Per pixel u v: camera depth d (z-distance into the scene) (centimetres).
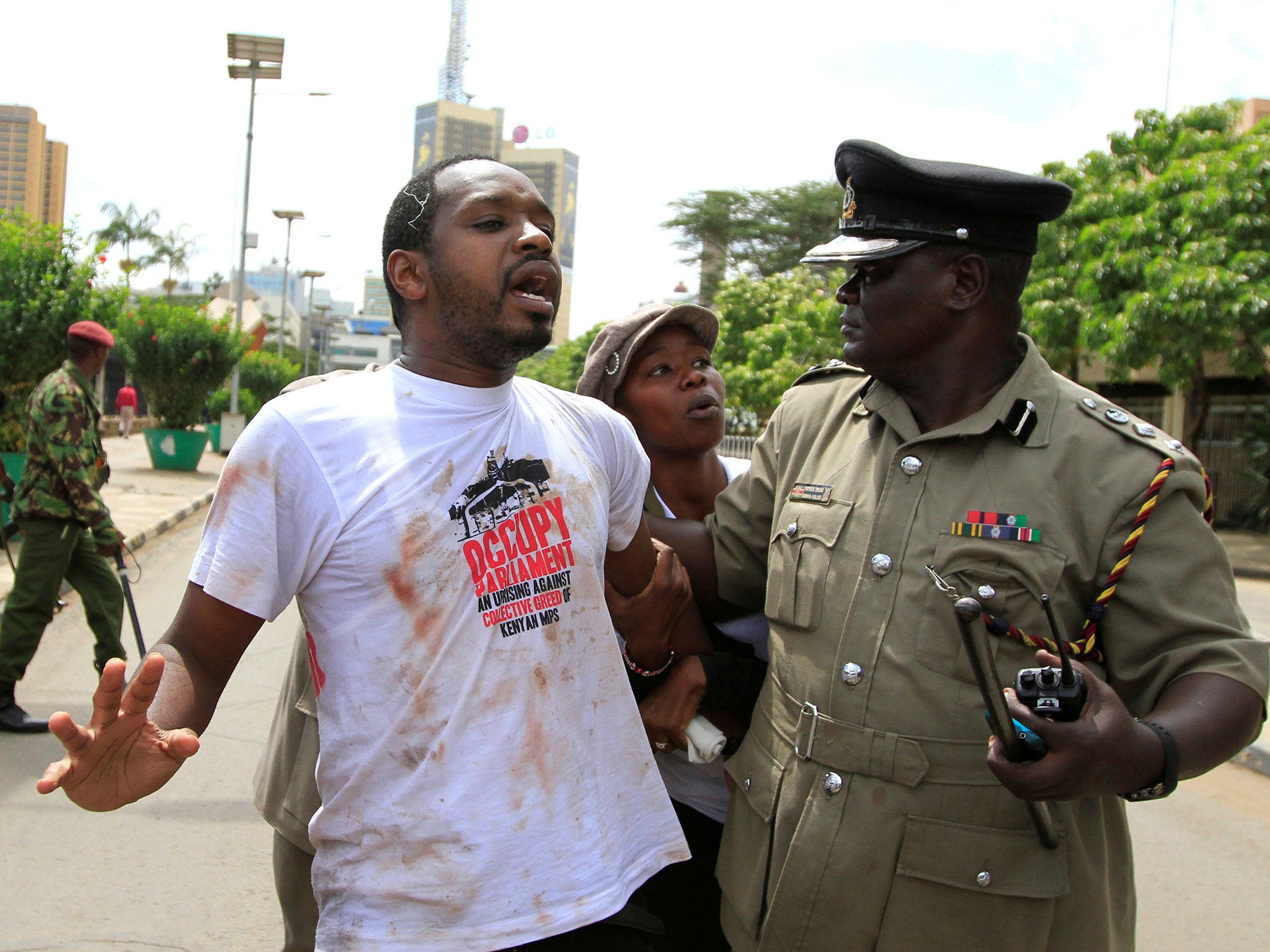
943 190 161
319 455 144
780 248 3644
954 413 170
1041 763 130
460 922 138
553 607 150
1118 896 169
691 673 205
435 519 144
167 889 336
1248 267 1277
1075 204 1494
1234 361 1348
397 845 140
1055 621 131
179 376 1725
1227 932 343
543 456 155
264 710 522
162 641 144
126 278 1019
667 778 219
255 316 6028
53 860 350
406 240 153
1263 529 1723
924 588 161
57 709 497
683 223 3697
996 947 155
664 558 201
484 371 154
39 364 918
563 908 141
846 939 161
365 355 8775
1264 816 450
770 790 175
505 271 149
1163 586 151
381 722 142
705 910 223
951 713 158
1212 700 142
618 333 235
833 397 194
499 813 140
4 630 462
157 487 1495
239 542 142
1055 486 159
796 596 175
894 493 169
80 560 501
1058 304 1470
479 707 142
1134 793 138
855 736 163
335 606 145
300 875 211
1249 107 1973
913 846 158
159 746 126
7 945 298
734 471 258
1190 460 156
